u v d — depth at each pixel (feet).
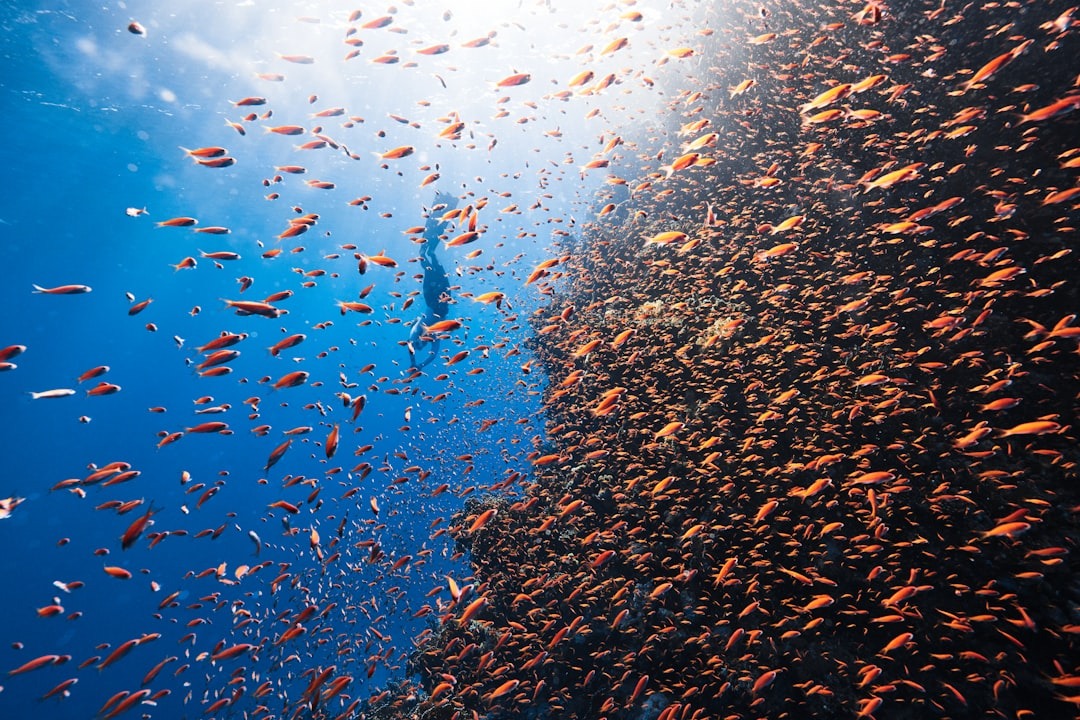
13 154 76.02
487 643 22.44
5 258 115.55
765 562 15.37
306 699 15.40
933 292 17.40
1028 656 11.62
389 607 32.01
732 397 20.63
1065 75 16.47
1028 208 15.85
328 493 121.39
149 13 55.11
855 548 14.66
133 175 89.61
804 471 16.52
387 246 159.43
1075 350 13.65
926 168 18.15
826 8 25.34
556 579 21.21
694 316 23.91
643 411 23.09
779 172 24.50
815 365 18.93
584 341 28.27
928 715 12.33
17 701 120.16
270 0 56.95
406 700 26.07
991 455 13.56
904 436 15.49
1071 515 12.21
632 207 40.60
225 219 115.65
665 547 19.11
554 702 19.56
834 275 19.81
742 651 15.75
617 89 51.52
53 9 51.49
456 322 16.29
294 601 31.71
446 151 106.93
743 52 31.96
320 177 106.11
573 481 26.09
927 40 19.98
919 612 13.15
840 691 13.71
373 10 61.26
